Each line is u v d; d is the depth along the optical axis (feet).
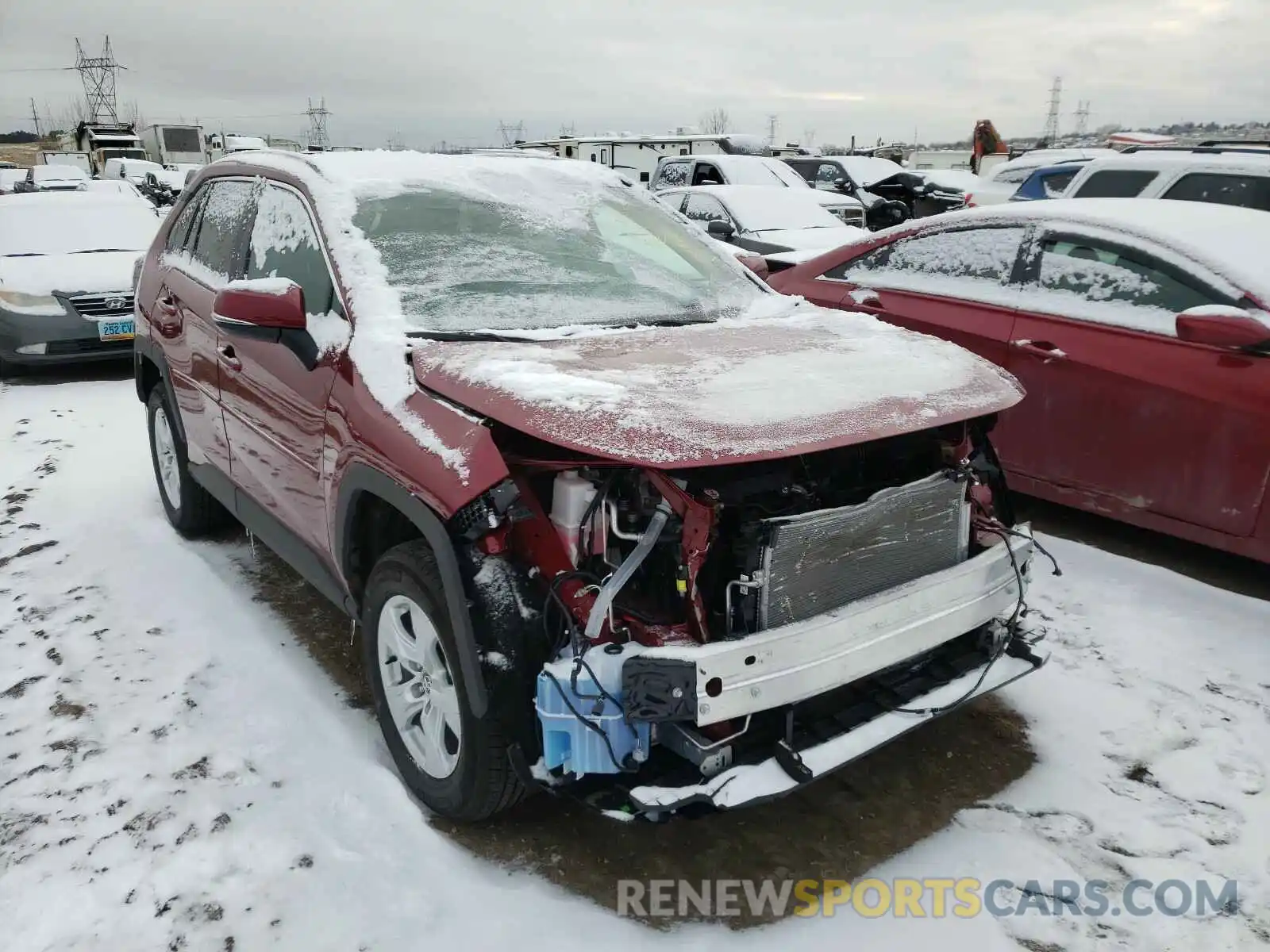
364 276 9.88
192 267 13.69
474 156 12.90
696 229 13.34
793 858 8.32
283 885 7.86
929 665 8.88
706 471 7.66
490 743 7.59
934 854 8.38
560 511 7.59
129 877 7.94
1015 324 15.11
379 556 9.58
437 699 8.42
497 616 7.36
